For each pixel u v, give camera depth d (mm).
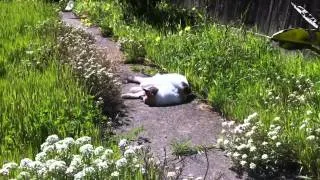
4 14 11008
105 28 10875
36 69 7184
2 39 8805
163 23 10617
